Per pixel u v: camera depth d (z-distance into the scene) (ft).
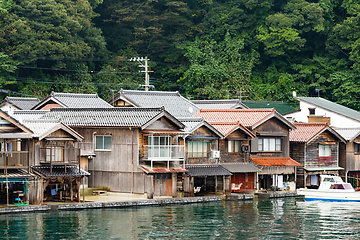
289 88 334.65
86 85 287.89
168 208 149.79
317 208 156.97
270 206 159.02
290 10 339.16
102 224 124.88
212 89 297.74
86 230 118.21
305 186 199.62
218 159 180.86
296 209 154.30
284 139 197.98
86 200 152.66
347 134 213.66
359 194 174.81
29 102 224.53
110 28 330.34
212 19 335.06
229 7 345.31
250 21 340.18
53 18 271.69
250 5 338.34
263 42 331.57
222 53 322.75
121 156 164.25
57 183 146.20
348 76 331.98
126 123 161.27
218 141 181.57
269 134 192.03
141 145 162.81
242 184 184.34
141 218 133.08
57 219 128.98
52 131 144.56
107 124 163.43
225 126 183.62
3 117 137.80
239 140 185.57
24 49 257.96
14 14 263.49
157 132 162.20
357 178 210.59
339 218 139.33
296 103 329.31
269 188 193.57
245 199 174.70
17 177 136.67
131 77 314.76
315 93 344.90
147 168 160.86
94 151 168.35
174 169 165.89
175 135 168.45
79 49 276.82
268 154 193.06
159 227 123.03
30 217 130.52
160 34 322.55
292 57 350.64
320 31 346.33
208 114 201.87
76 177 147.84
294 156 203.41
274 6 348.38
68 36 277.23
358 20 331.57
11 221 125.29
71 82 288.30
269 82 337.93
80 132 170.50
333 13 353.31
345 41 342.23
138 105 208.33
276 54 333.21
